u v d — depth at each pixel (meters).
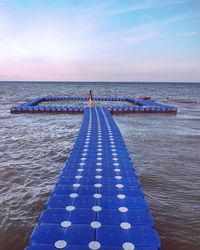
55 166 13.02
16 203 9.09
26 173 11.96
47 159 14.13
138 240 5.12
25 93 86.00
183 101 56.56
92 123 20.39
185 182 10.98
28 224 7.80
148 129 22.80
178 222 7.95
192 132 21.53
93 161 10.47
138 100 46.50
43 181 11.08
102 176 8.82
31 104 38.62
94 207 6.50
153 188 10.32
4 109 37.84
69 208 6.41
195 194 9.88
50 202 6.77
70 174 8.98
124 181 8.38
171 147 16.64
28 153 15.24
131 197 7.15
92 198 7.05
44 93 88.12
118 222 5.79
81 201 6.84
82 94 84.06
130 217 6.02
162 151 15.66
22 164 13.22
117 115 32.72
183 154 15.08
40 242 5.01
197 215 8.36
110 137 15.01
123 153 11.68
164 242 6.99
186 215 8.36
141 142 17.86
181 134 20.69
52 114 33.12
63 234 5.29
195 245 6.90
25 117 30.36
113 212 6.25
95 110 29.67
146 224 5.73
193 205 9.04
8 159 14.02
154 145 17.11
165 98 66.88
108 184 8.11
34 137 19.62
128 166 9.91
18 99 57.94
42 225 5.61
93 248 4.86
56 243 4.98
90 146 12.88
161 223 7.86
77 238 5.15
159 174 11.81
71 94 83.38
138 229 5.51
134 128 23.28
